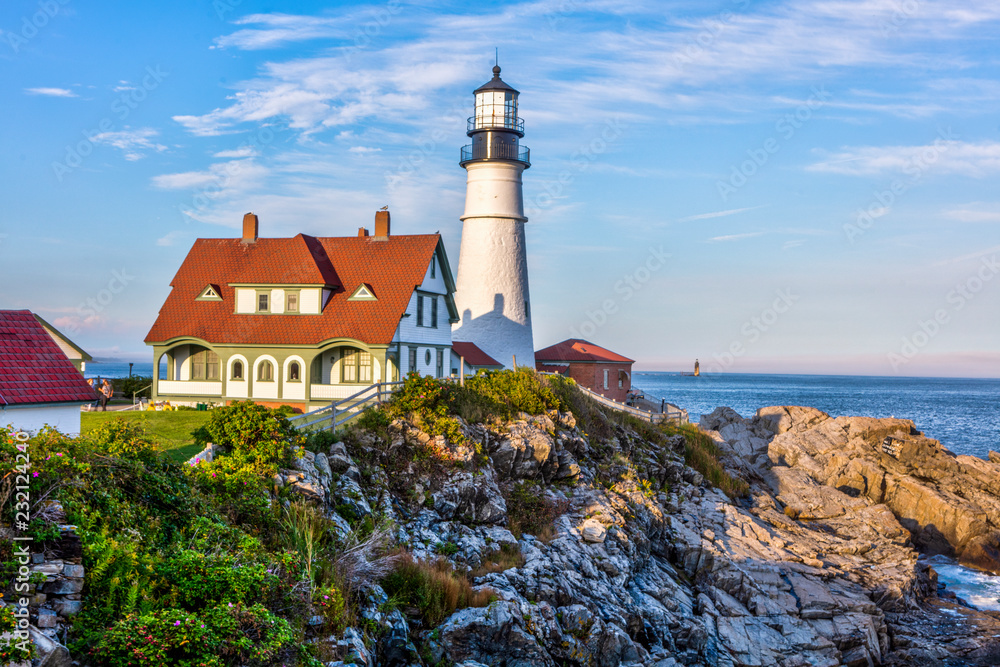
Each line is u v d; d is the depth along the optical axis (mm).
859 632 26703
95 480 15273
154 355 43406
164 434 29984
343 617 15664
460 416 28953
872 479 43469
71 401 25828
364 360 41750
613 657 20625
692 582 28844
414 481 24922
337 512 21562
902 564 33062
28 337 27031
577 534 26203
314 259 43594
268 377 41938
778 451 46812
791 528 35781
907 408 154000
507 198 52969
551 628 19578
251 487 19047
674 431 42844
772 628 26484
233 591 13789
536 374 36844
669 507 33406
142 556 13664
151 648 11500
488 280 52969
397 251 44625
